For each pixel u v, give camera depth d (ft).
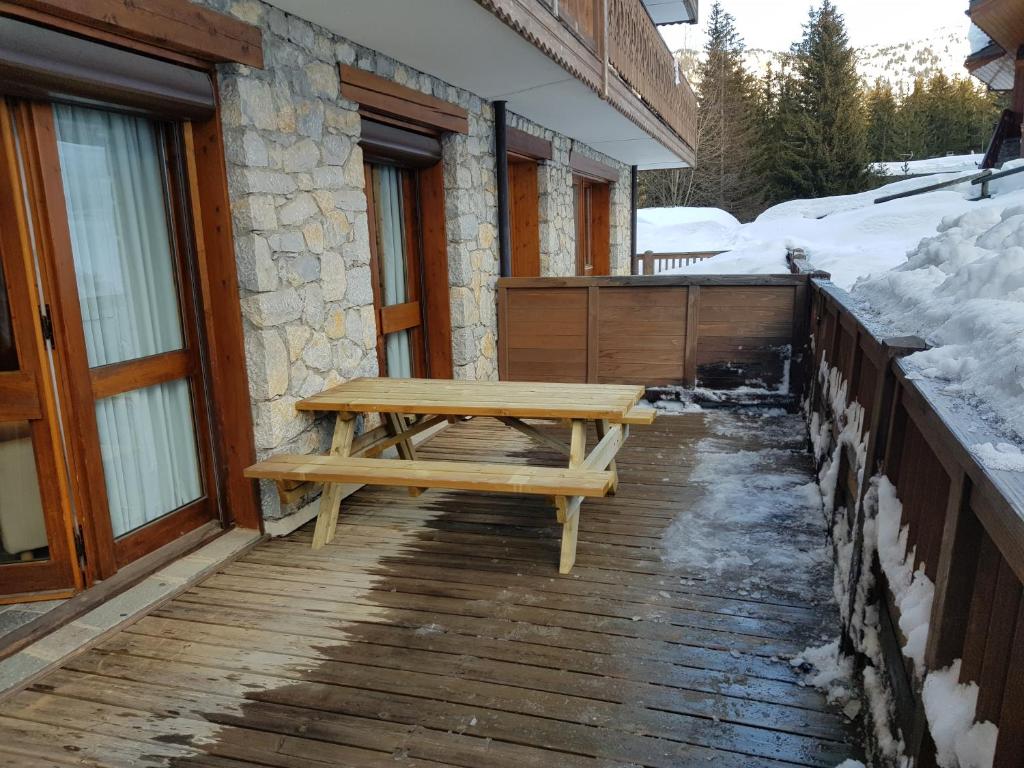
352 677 7.19
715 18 112.27
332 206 11.64
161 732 6.43
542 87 16.07
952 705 3.89
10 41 6.84
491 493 12.52
